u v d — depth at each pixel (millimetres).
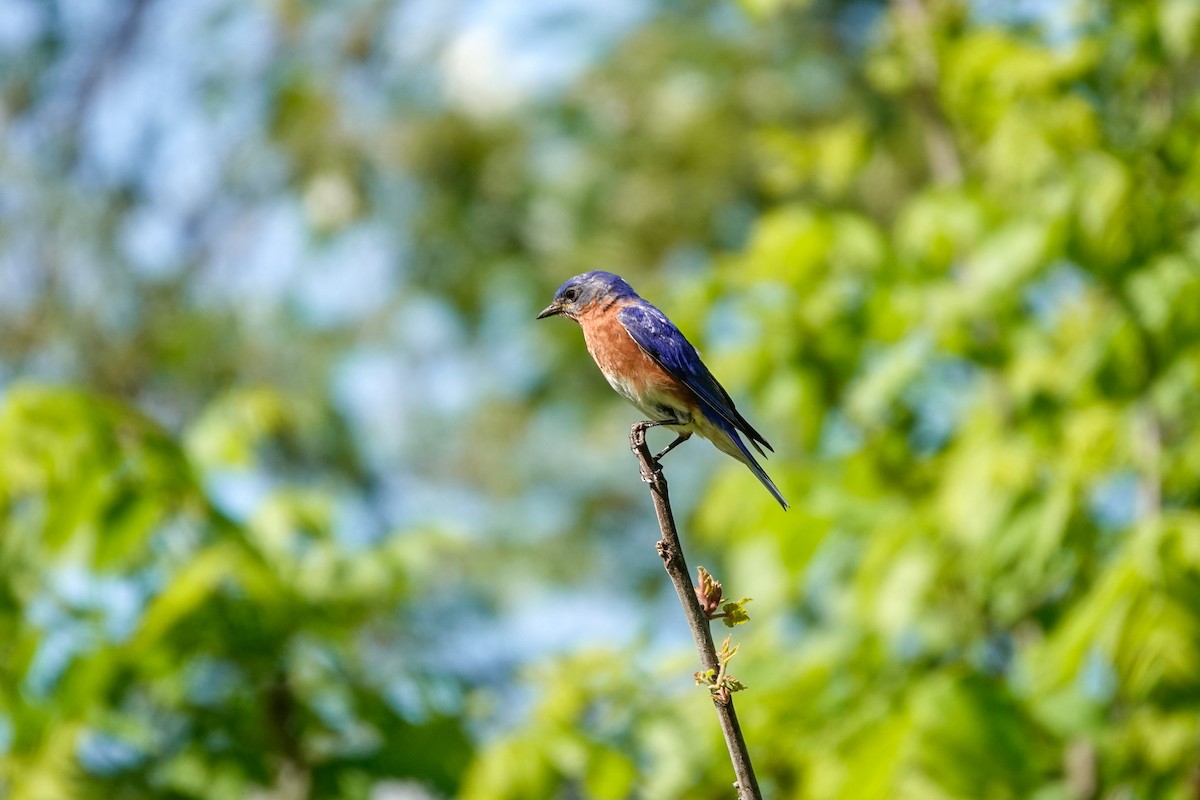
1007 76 12656
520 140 20812
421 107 21109
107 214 20500
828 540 12219
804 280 13078
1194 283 11453
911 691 10273
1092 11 13133
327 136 21000
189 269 20953
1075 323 12664
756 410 13305
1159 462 11406
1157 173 12297
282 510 12016
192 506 10961
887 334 12797
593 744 10438
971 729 9711
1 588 10773
